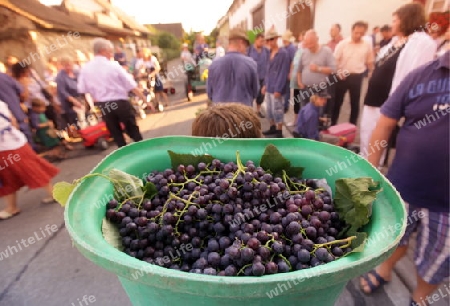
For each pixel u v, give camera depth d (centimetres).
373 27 676
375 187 91
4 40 602
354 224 85
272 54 557
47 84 582
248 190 93
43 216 352
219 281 57
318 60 464
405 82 166
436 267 173
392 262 208
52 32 711
